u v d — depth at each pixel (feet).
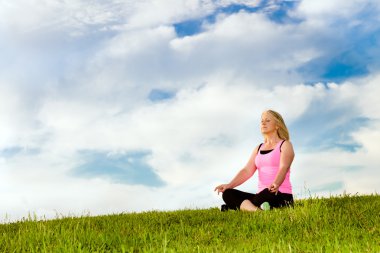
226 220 20.31
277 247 13.44
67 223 19.75
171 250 13.37
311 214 18.60
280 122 23.02
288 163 21.83
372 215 18.89
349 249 12.88
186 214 23.08
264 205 21.62
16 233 17.40
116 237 15.99
